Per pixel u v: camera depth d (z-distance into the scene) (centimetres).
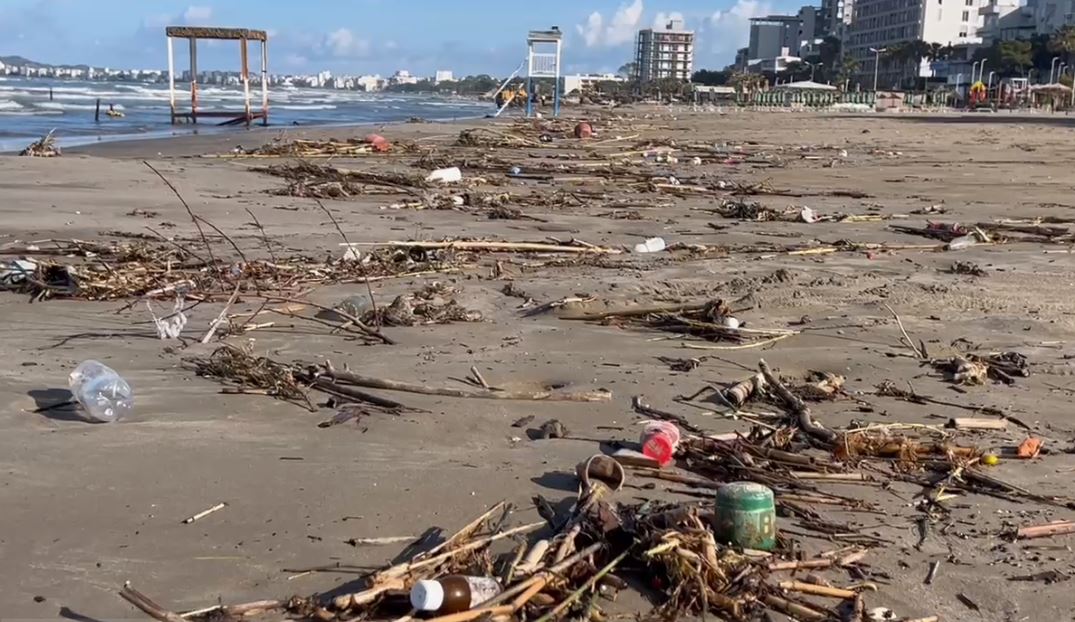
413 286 991
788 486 511
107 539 425
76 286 916
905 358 770
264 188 1842
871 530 464
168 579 394
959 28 15775
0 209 1422
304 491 482
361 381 656
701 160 2875
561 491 493
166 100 7706
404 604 377
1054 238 1394
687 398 658
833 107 11069
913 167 2703
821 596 398
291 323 833
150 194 1681
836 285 1027
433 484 496
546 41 5978
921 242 1366
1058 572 425
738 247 1289
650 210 1688
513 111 7612
